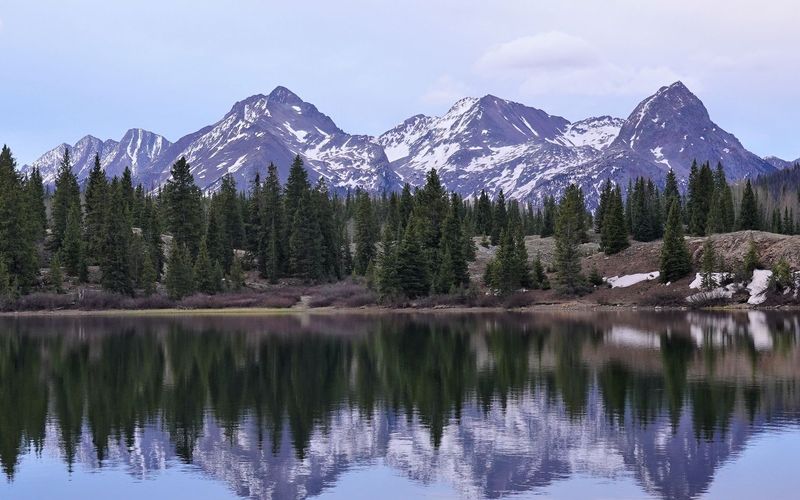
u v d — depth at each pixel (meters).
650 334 82.88
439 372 58.91
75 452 37.16
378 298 135.88
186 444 38.34
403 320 109.56
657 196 194.38
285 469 34.19
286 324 103.94
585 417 42.66
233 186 173.62
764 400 46.41
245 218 178.38
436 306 133.50
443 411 44.88
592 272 138.75
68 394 51.44
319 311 130.75
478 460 35.06
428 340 80.62
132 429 41.44
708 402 45.97
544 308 128.25
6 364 64.94
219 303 135.62
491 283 135.75
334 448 37.38
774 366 59.25
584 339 79.19
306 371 60.19
